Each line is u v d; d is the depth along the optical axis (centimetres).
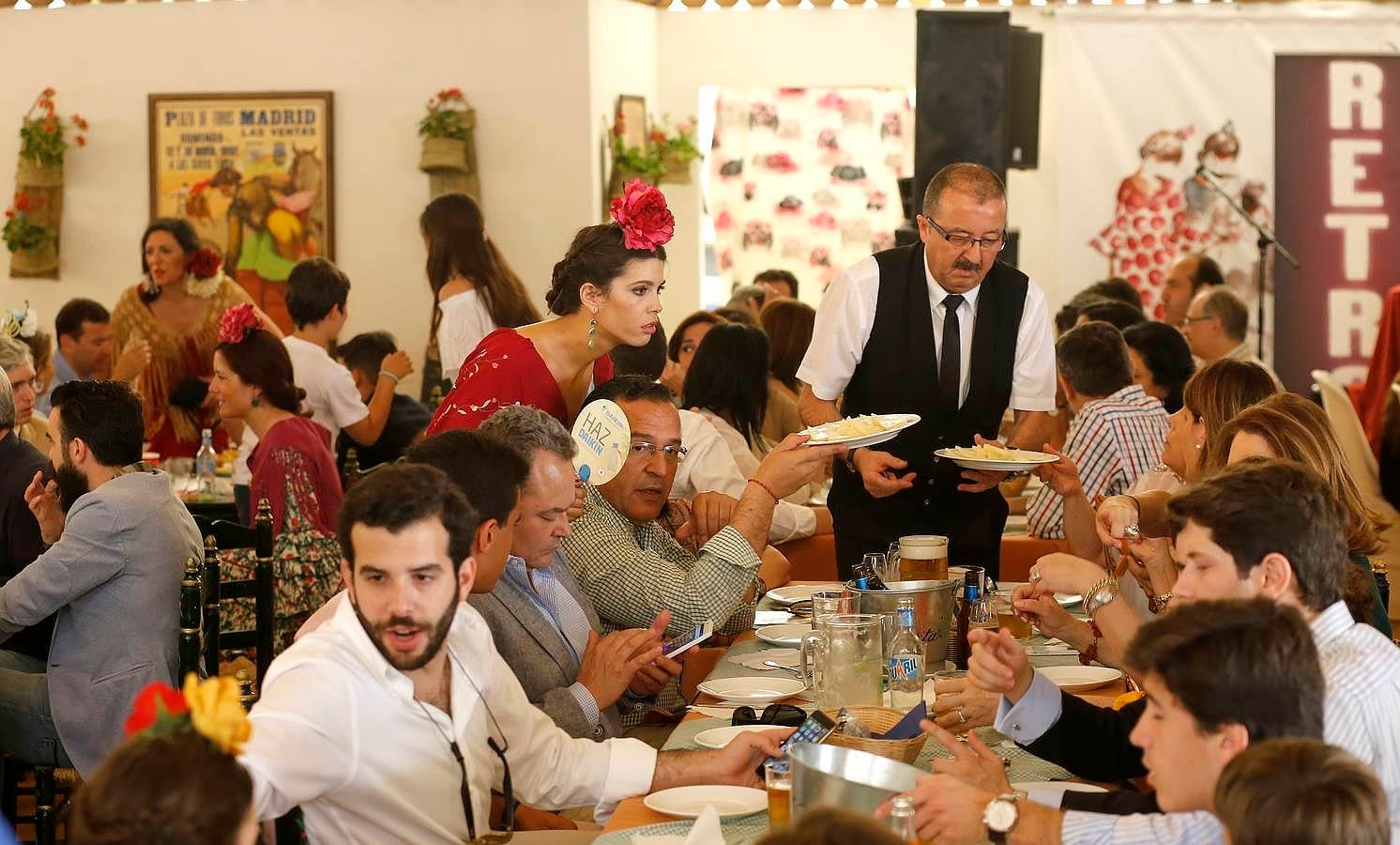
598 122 874
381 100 866
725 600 307
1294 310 916
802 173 1016
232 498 606
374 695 199
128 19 877
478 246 556
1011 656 223
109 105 883
